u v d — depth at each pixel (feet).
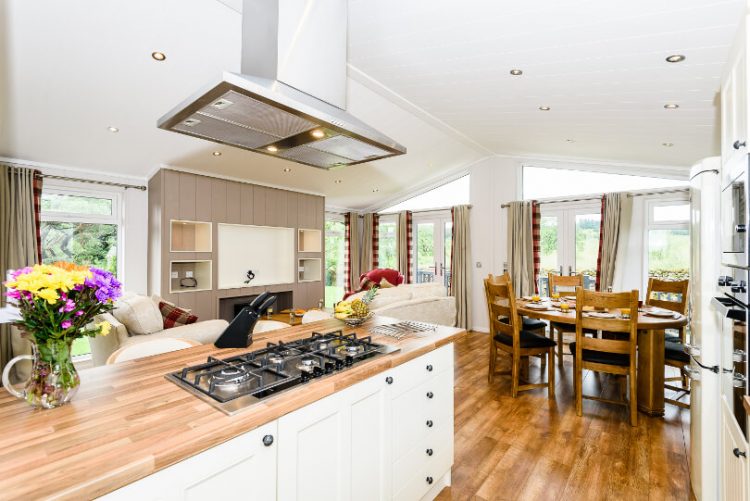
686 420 9.29
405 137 16.48
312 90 5.70
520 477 7.02
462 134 16.12
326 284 25.31
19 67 8.99
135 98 10.89
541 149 16.93
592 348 9.34
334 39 6.08
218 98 4.54
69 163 13.61
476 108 12.27
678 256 15.06
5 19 7.75
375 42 8.38
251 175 17.90
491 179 19.99
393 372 5.42
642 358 9.84
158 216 15.14
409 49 8.57
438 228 22.41
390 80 10.76
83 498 2.47
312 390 4.08
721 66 7.19
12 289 3.51
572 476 7.04
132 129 12.44
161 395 3.95
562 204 17.88
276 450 3.76
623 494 6.51
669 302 11.50
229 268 18.69
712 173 5.56
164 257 15.02
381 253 25.44
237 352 5.60
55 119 11.14
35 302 3.49
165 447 2.92
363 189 22.80
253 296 18.99
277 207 19.79
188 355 5.44
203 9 8.16
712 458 5.63
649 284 12.26
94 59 9.19
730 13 5.65
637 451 7.87
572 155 17.08
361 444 4.87
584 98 9.86
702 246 5.66
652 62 7.45
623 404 9.51
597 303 9.18
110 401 3.80
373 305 12.62
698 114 9.65
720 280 4.59
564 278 14.32
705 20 5.91
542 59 8.09
